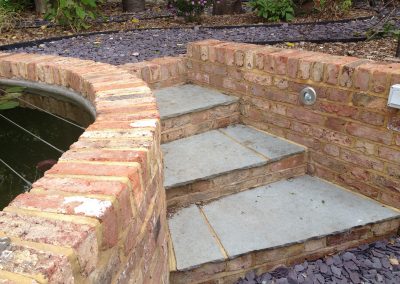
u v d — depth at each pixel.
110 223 0.95
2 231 0.84
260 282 2.08
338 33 4.66
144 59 3.91
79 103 2.35
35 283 0.68
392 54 3.54
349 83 2.29
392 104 2.06
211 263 2.00
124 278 1.07
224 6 7.07
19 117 2.38
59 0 5.32
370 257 2.18
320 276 2.07
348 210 2.34
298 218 2.30
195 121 2.96
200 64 3.36
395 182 2.25
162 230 1.64
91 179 1.08
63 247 0.78
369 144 2.31
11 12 6.15
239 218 2.32
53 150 2.04
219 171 2.48
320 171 2.69
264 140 2.88
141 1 7.52
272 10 5.84
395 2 4.46
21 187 1.78
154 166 1.40
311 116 2.60
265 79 2.83
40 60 2.80
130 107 1.72
